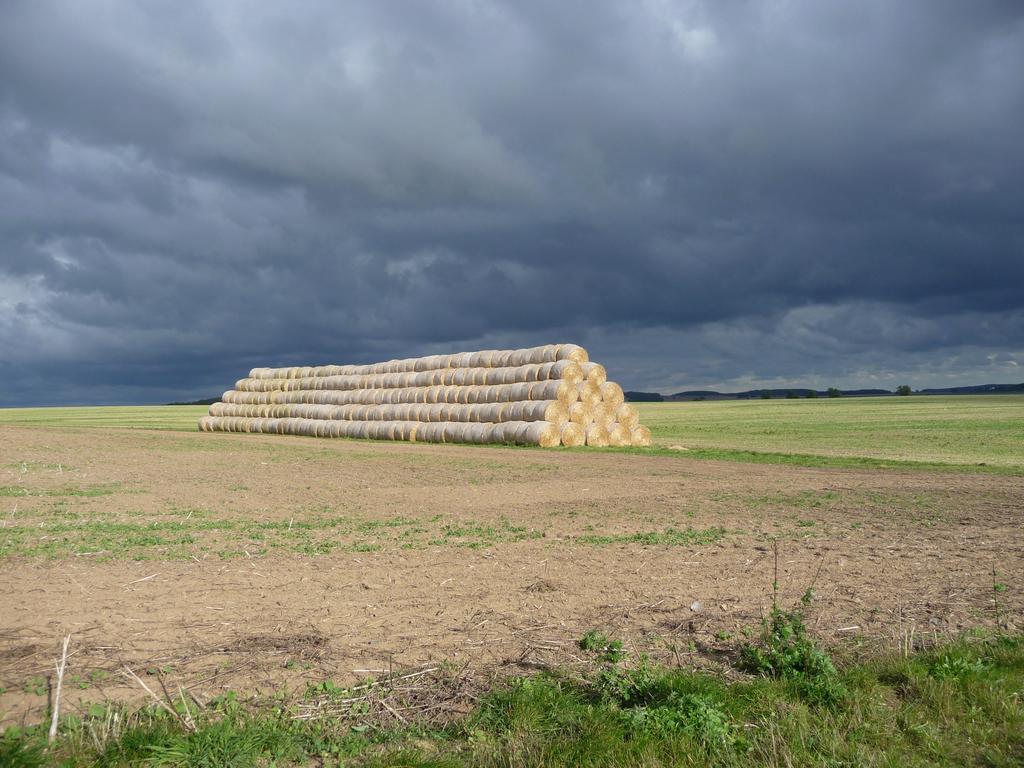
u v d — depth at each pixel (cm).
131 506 1487
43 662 604
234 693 541
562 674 595
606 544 1121
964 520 1352
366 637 680
